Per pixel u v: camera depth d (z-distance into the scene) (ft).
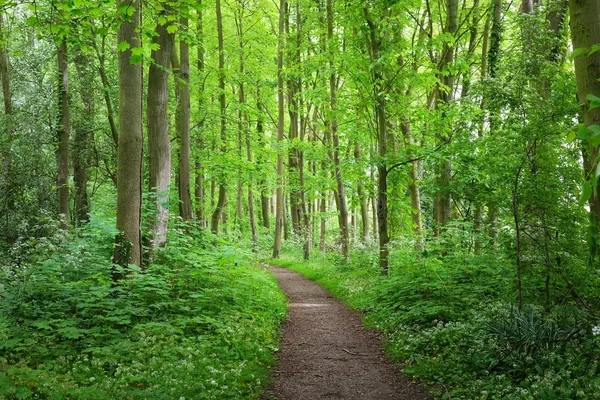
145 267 33.47
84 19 26.76
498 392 17.81
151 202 40.01
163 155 42.65
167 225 41.78
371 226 131.54
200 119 67.87
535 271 27.48
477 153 40.27
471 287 33.58
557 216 26.50
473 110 40.88
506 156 27.17
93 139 70.95
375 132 52.21
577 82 17.53
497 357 20.95
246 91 86.38
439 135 48.52
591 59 16.94
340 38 52.42
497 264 34.88
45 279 27.22
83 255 30.12
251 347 25.43
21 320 24.35
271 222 144.56
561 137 25.93
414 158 46.01
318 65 49.42
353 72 45.11
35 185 65.00
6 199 59.26
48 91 69.62
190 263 33.53
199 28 60.49
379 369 23.84
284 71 62.08
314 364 24.82
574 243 25.96
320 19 63.52
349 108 52.80
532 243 27.78
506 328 21.63
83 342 22.68
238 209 112.37
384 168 46.37
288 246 104.68
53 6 24.20
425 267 35.53
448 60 52.70
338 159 65.87
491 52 47.01
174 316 28.07
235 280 36.32
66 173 57.72
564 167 26.35
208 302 31.42
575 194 26.32
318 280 61.57
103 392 16.92
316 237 118.32
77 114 67.92
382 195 46.47
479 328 24.98
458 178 45.50
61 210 56.90
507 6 57.67
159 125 42.45
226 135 72.49
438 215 50.39
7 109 67.31
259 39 82.12
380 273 46.52
